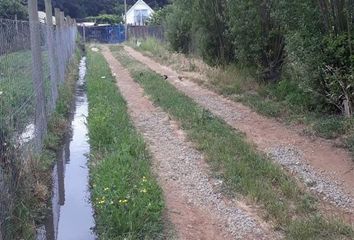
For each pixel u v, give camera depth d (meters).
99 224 5.07
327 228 4.83
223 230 4.96
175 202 5.63
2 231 4.23
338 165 6.71
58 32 12.72
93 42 50.31
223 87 12.91
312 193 5.80
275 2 10.71
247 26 11.97
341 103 8.62
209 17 15.08
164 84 14.12
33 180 5.86
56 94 10.52
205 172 6.55
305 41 8.83
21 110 5.90
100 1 71.31
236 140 7.74
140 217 4.89
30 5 7.11
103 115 9.42
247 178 6.10
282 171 6.37
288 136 8.19
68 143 8.38
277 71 12.18
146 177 5.97
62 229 5.14
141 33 44.59
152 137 8.41
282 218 5.03
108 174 6.02
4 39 5.83
